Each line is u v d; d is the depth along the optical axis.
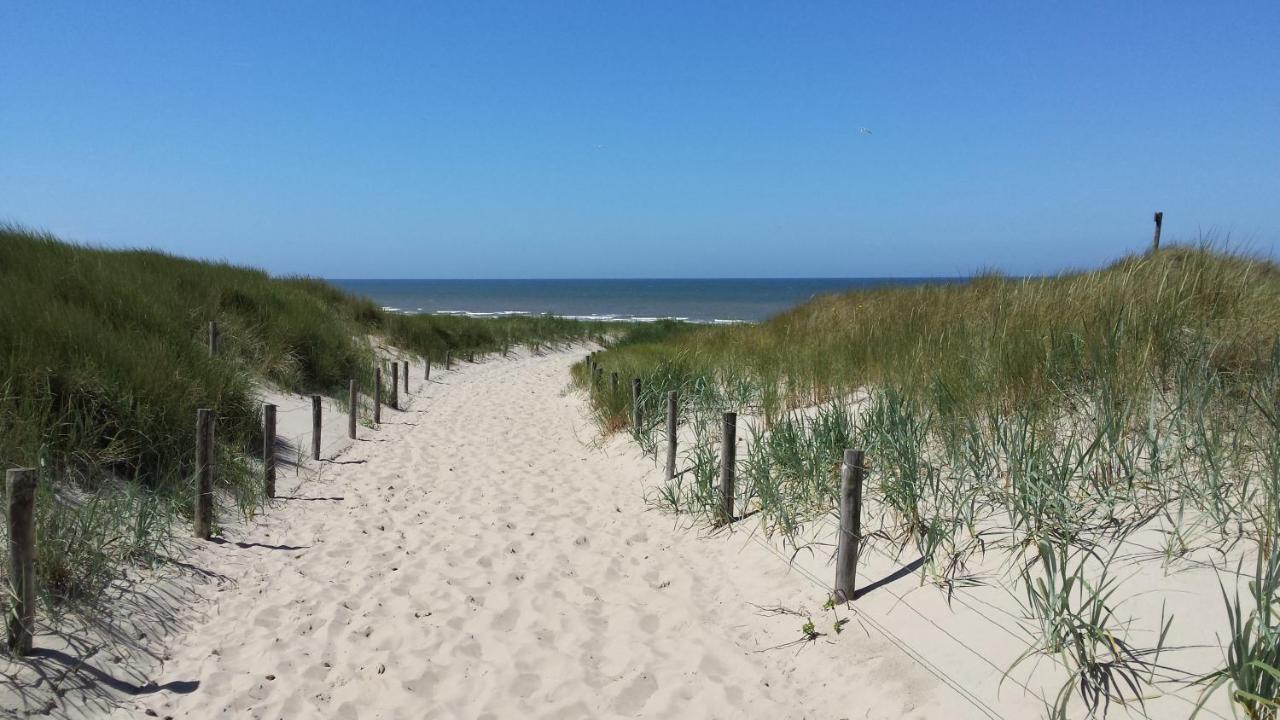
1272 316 4.96
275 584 5.10
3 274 9.27
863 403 6.93
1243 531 3.35
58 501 4.95
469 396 16.42
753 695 3.69
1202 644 2.90
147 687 3.72
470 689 3.85
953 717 3.14
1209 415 4.08
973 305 8.16
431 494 7.70
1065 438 4.61
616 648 4.24
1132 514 3.81
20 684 3.36
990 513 4.32
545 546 6.02
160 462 6.46
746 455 7.13
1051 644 3.17
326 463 8.84
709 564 5.46
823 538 5.08
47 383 6.01
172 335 9.08
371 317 21.94
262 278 19.45
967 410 5.05
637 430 9.20
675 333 32.41
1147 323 4.88
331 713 3.60
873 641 3.82
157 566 4.90
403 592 5.04
